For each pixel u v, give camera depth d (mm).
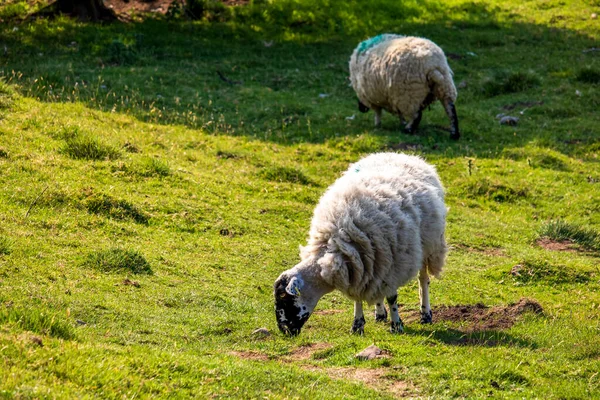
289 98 38062
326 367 13469
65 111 29797
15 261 16594
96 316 14695
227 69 41438
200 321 15719
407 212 15523
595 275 20797
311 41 46469
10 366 9992
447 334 15570
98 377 10305
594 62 43031
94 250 18484
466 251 24047
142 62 40438
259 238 22656
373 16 50344
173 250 20375
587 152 33469
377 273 15008
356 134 33906
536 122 36375
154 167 25547
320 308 18406
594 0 54469
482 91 40250
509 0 55875
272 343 14805
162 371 11305
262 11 49156
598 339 14688
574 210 28609
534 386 12648
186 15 47844
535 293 19672
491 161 31953
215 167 28266
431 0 54219
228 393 11039
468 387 12430
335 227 14969
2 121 26625
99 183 23406
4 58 37719
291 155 31250
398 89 32656
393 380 12789
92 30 43344
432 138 33375
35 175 22516
